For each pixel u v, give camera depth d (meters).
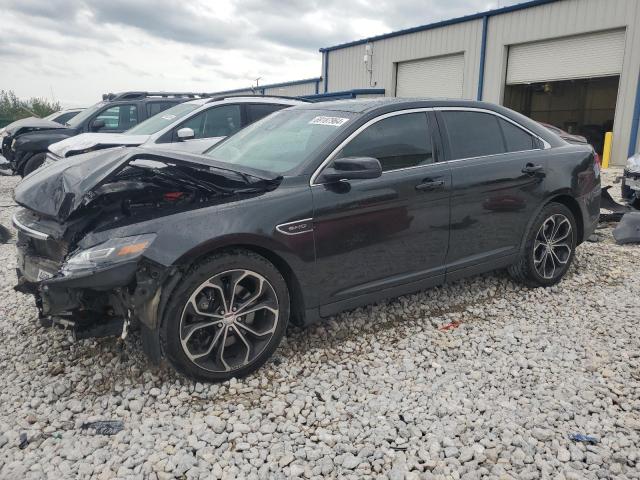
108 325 3.06
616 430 2.68
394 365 3.36
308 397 3.00
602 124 22.73
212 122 8.18
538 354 3.48
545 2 17.81
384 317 4.08
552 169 4.53
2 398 3.03
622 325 3.92
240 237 3.04
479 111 4.31
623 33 16.05
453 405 2.91
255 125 4.49
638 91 15.72
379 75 25.45
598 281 4.90
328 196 3.37
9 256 6.02
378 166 3.27
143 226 2.92
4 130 13.16
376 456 2.50
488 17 19.78
